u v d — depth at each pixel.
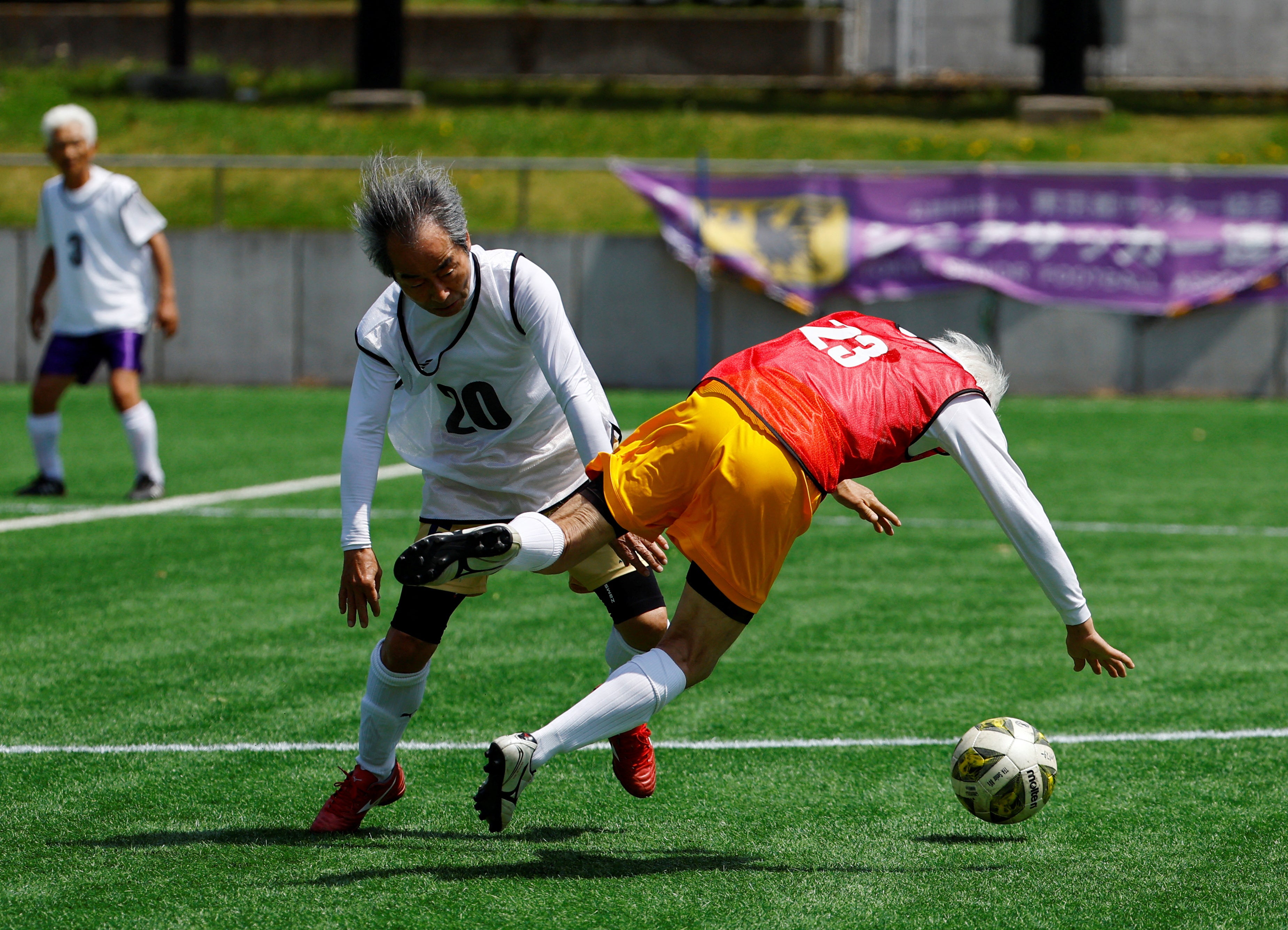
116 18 88.44
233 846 11.34
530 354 11.41
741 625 10.36
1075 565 24.69
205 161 59.88
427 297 10.55
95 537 26.22
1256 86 82.12
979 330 55.25
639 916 9.71
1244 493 33.06
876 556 25.39
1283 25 83.50
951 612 20.94
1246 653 18.55
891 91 78.94
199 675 17.11
